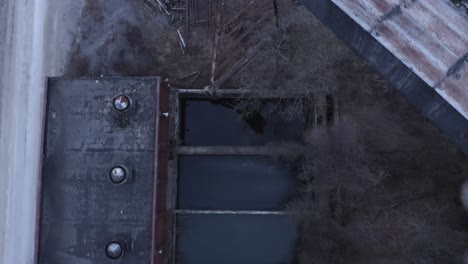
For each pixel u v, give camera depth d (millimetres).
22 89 24516
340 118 21953
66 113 19984
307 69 22234
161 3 24094
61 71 24406
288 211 22859
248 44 22891
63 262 19328
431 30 15008
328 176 21359
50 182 19734
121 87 19938
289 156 23266
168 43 24141
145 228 19359
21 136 24312
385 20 15273
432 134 20922
